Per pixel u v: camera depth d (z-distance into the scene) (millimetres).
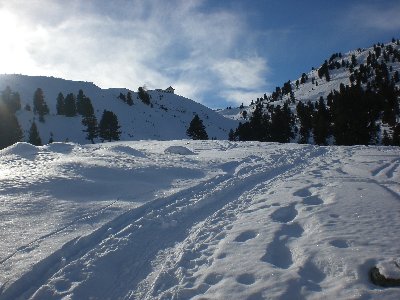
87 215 9289
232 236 7562
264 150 22312
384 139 48375
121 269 6676
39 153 19672
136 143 31234
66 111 91375
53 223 8641
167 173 14594
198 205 10359
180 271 6293
